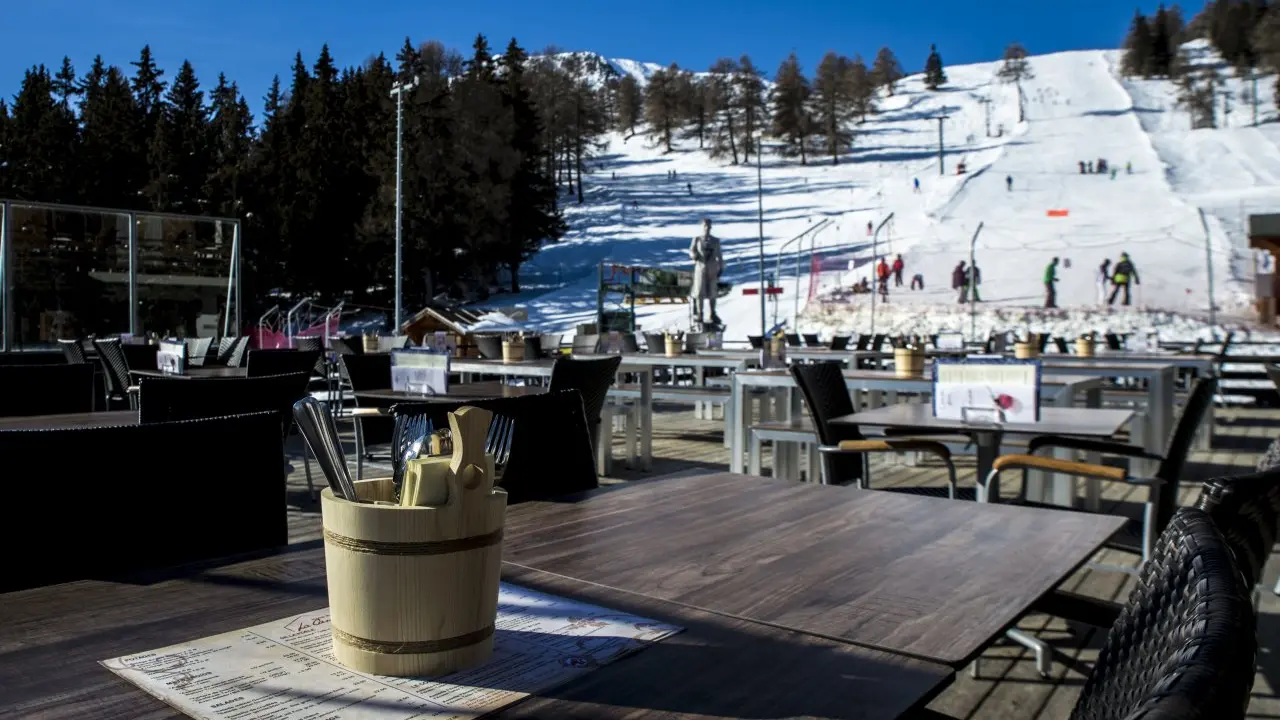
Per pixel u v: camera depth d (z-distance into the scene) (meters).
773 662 0.79
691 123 101.94
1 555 1.26
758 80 91.12
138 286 9.02
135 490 1.38
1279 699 2.23
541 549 1.22
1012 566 1.13
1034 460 2.57
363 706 0.68
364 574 0.74
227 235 9.63
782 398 6.96
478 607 0.77
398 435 0.84
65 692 0.72
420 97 44.78
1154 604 0.62
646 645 0.83
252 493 1.50
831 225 55.75
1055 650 2.56
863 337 14.06
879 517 1.44
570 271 55.44
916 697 0.72
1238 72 94.62
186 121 49.81
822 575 1.09
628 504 1.56
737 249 52.56
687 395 6.54
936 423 2.77
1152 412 5.36
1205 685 0.41
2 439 1.28
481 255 46.81
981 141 84.06
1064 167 62.62
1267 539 0.97
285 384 3.24
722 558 1.17
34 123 43.22
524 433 1.82
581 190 78.06
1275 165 58.25
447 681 0.74
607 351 8.54
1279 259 23.00
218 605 0.96
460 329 20.22
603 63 146.25
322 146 43.84
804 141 88.75
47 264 8.42
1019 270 35.16
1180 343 14.20
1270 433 8.35
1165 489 2.52
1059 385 4.66
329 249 42.94
